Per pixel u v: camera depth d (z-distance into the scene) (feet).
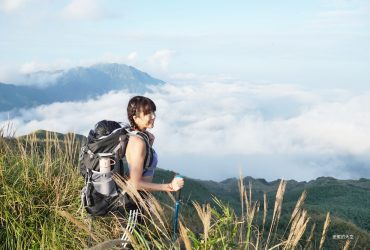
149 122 13.44
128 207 13.15
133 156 12.87
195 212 18.81
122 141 12.97
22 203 16.69
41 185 17.87
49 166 18.89
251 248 11.82
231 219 12.01
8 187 16.81
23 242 16.05
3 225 16.57
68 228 15.93
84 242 14.89
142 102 13.28
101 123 13.38
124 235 13.16
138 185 12.76
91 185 13.20
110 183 13.12
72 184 17.74
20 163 18.71
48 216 16.76
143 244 11.47
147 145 13.10
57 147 20.76
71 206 16.76
